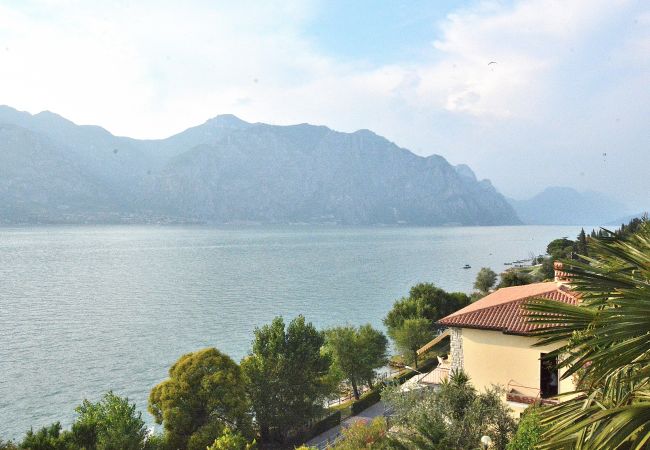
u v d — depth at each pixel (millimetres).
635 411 6035
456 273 180125
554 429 7457
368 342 54812
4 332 88375
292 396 40500
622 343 6195
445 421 19672
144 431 31094
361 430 26953
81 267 189375
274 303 119500
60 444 26922
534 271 140750
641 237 8391
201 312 108125
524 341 23875
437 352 61312
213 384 35969
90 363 70562
